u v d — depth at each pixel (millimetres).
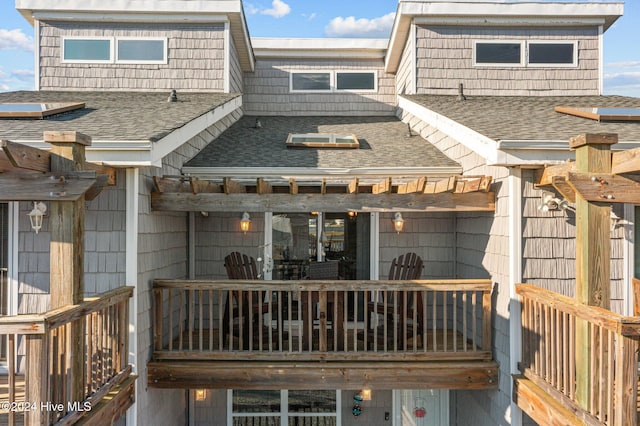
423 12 8734
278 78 10336
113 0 8609
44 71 8711
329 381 5133
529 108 7348
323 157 6875
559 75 9008
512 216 4930
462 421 6613
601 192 3512
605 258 3596
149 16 8734
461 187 5383
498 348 5254
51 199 3373
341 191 6746
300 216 7203
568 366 4004
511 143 4555
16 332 3006
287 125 9203
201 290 5137
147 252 5082
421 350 5324
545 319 4348
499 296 5273
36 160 3279
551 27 9000
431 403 7023
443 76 8977
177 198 5250
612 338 3312
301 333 5641
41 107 6055
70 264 3508
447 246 7152
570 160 4258
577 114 6406
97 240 4691
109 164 4395
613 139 3484
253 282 5113
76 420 3467
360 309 7129
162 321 5215
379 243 7129
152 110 6574
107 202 4707
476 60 8992
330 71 10359
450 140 6887
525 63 8984
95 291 4672
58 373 3387
